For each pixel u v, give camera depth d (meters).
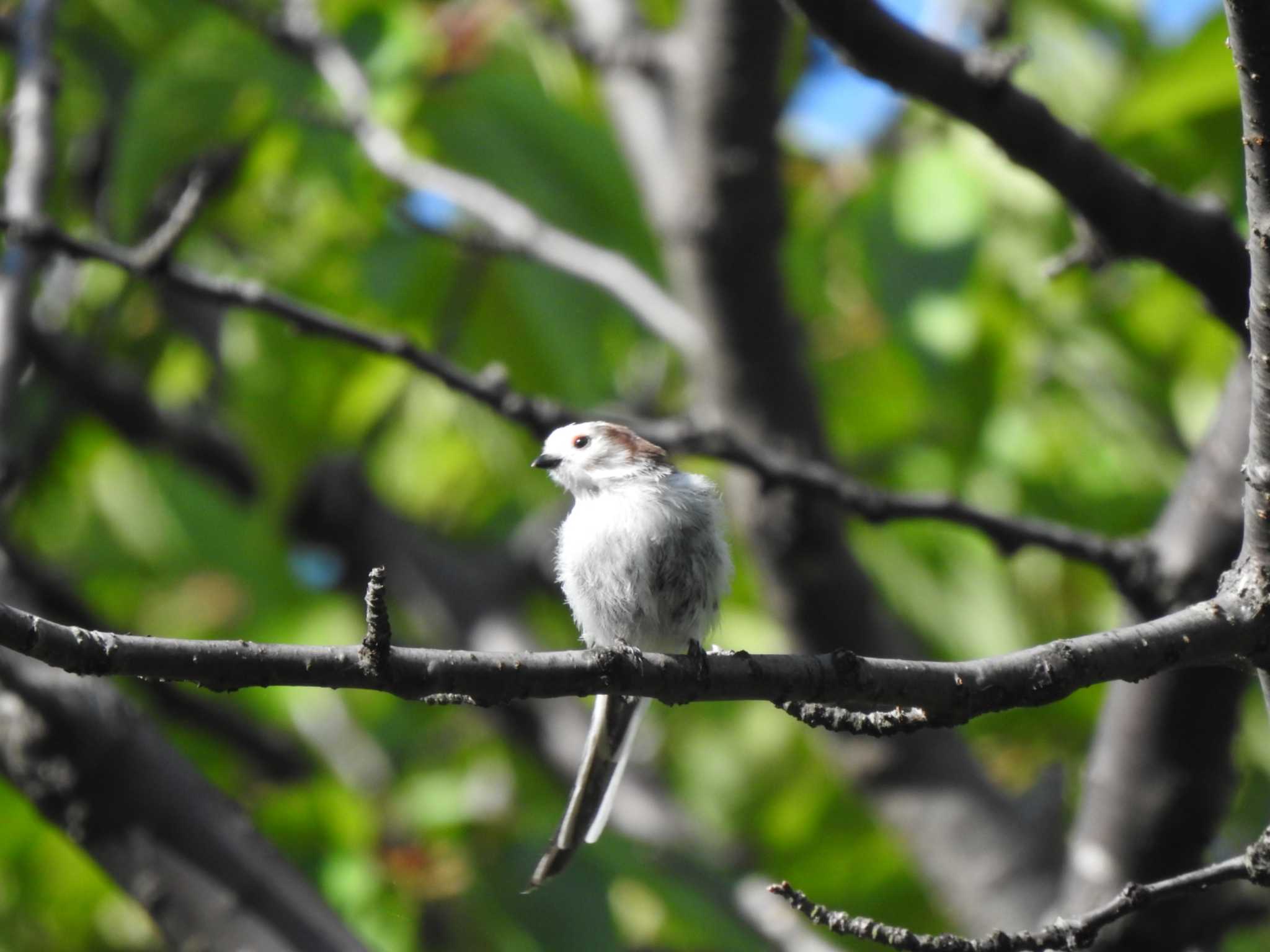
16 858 10.52
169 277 8.54
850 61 6.80
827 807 12.81
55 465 13.32
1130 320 11.00
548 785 14.05
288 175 12.16
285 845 10.07
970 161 10.15
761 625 12.43
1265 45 5.14
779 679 5.77
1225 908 8.96
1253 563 5.95
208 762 12.38
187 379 13.43
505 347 11.15
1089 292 10.84
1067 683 5.76
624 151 11.15
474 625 14.48
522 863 10.07
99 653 4.90
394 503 15.01
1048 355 10.91
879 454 12.30
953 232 9.37
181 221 8.47
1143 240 7.16
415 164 9.68
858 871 11.91
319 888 9.81
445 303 10.84
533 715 14.07
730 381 10.44
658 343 13.34
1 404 9.15
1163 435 11.05
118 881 7.78
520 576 14.97
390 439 14.59
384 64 9.65
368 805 10.70
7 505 9.91
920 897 11.78
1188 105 8.73
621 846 10.32
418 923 9.80
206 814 8.06
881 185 9.74
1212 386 10.91
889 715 5.77
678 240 10.16
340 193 9.92
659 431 8.92
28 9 10.30
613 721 8.20
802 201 12.93
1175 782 8.41
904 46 6.68
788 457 9.27
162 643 5.00
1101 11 10.55
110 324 12.13
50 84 9.89
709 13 9.77
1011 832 10.76
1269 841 5.63
